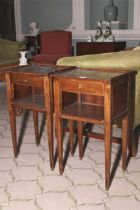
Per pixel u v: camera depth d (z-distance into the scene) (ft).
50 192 7.91
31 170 9.12
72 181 8.45
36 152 10.42
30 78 8.57
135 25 25.44
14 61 19.15
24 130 12.64
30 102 9.08
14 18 28.32
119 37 25.93
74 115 8.02
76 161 9.68
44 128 12.75
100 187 8.12
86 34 26.99
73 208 7.23
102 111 8.28
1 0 26.30
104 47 23.02
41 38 22.88
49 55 21.61
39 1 28.22
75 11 26.78
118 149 10.46
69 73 8.29
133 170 9.00
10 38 27.99
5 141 11.50
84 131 10.63
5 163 9.61
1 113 15.16
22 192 7.93
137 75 8.88
